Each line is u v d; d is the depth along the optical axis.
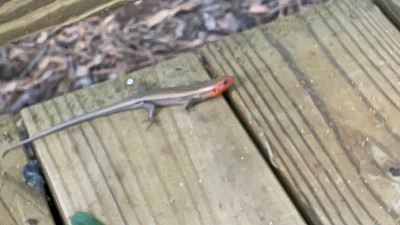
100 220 0.43
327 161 0.45
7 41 0.66
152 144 0.47
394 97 0.48
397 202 0.43
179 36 0.66
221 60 0.52
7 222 0.44
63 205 0.44
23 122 0.51
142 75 0.51
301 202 0.43
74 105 0.49
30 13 0.65
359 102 0.48
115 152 0.46
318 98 0.49
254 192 0.44
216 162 0.45
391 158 0.45
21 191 0.46
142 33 0.67
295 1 0.67
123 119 0.48
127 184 0.45
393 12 0.56
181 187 0.44
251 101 0.49
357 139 0.46
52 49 0.66
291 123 0.47
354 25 0.53
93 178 0.45
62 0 0.65
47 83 0.63
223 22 0.67
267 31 0.53
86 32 0.67
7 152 0.48
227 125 0.47
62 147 0.47
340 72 0.50
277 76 0.50
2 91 0.63
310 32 0.53
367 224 0.42
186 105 0.48
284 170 0.45
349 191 0.43
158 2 0.68
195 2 0.68
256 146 0.47
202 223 0.43
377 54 0.51
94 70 0.64
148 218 0.43
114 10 0.68
